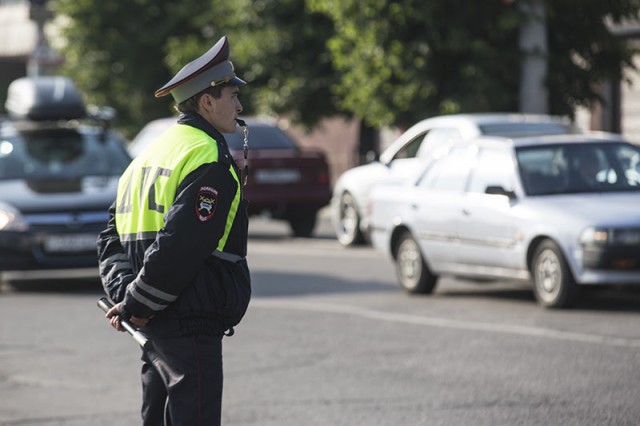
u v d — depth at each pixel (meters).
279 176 52.28
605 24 52.72
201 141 12.73
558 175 32.38
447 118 43.94
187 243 12.35
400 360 25.08
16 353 27.12
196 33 76.69
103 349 27.42
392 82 52.38
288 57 64.12
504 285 37.03
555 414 20.09
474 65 50.50
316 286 37.19
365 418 20.34
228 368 24.81
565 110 52.16
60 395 22.92
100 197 37.91
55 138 40.97
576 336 27.03
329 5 52.31
